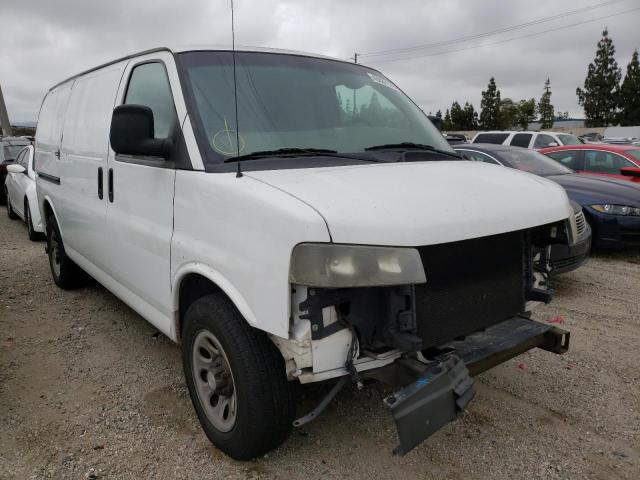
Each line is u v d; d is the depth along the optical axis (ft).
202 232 9.27
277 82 11.16
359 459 9.62
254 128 10.10
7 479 9.11
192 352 9.91
